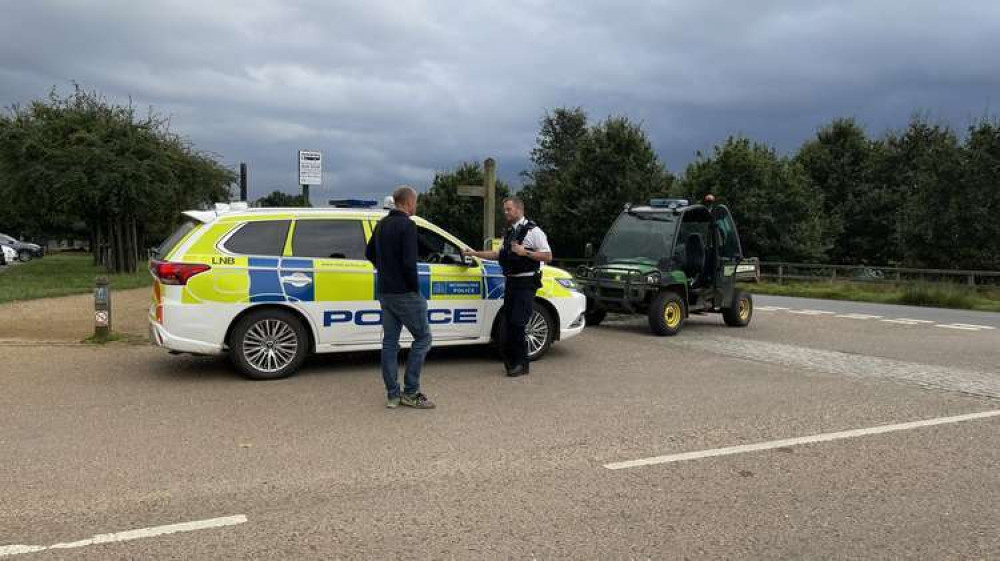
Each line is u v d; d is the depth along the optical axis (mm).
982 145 27219
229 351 7434
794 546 3678
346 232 7898
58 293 15797
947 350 10094
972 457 5133
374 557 3498
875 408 6547
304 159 17188
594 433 5637
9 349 8906
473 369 8219
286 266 7520
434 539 3705
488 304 8508
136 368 7969
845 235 40781
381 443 5305
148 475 4590
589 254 12336
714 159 35750
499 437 5496
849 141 41531
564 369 8305
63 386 7055
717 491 4422
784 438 5562
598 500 4254
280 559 3469
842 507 4191
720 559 3523
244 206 7949
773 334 11727
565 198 36094
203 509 4062
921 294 20047
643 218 12227
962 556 3588
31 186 23906
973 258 27953
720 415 6242
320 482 4496
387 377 6344
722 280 12148
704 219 12391
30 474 4590
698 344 10406
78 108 24906
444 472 4699
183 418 5945
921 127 39531
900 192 38844
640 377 7887
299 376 7672
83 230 54156
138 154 24609
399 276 6188
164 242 7879
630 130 35375
